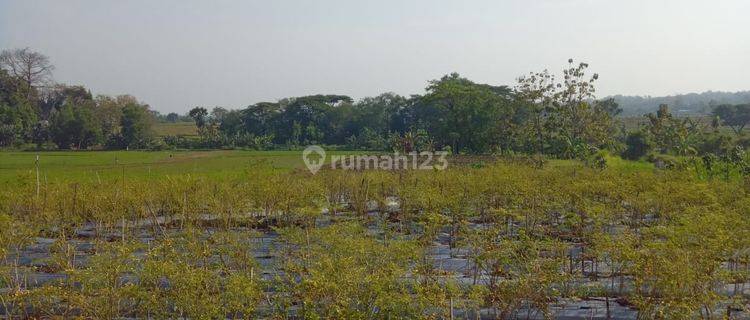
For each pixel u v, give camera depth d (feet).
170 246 36.60
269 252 43.96
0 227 41.70
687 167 92.63
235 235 42.19
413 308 25.64
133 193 59.31
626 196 55.62
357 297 25.77
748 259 36.35
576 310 33.37
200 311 25.68
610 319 31.83
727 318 27.76
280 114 311.88
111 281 28.30
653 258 29.58
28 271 39.78
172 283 28.04
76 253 47.11
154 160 195.42
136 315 29.19
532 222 55.47
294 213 58.34
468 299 29.48
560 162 128.26
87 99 334.65
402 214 58.08
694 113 594.24
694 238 32.55
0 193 58.49
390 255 30.66
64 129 262.26
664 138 168.14
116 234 56.39
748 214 44.80
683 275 27.40
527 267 30.94
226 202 58.18
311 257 35.35
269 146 281.54
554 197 57.21
